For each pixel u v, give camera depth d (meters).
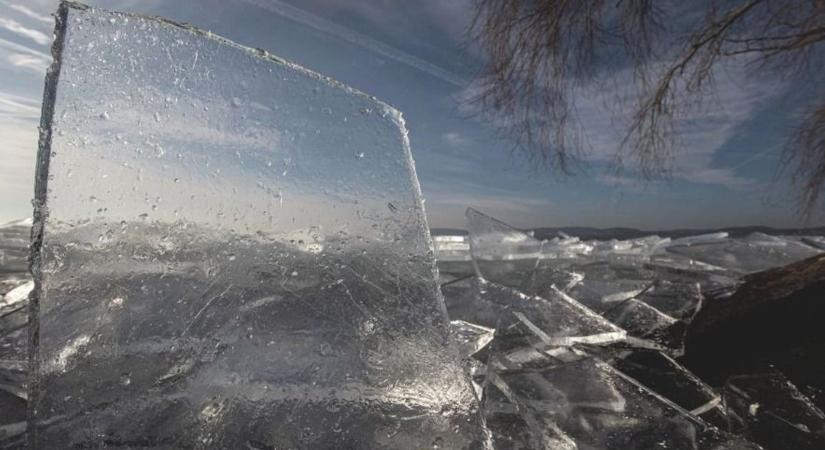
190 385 0.60
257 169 0.69
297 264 0.69
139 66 0.65
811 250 3.46
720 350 1.51
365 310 0.68
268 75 0.71
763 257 3.29
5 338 1.01
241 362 0.62
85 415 0.57
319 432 0.59
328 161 0.72
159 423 0.58
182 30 0.67
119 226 0.63
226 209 0.67
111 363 0.59
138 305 0.62
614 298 2.06
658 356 1.46
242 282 0.66
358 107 0.75
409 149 0.77
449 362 0.68
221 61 0.69
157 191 0.65
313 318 0.66
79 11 0.63
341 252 0.70
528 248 2.29
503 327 1.52
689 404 1.23
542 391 1.04
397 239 0.73
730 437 0.93
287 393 0.61
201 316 0.63
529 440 0.91
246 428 0.58
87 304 0.60
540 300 1.70
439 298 0.71
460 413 0.64
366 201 0.73
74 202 0.61
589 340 1.52
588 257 3.37
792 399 1.16
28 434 0.55
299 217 0.70
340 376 0.63
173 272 0.64
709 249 3.50
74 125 0.61
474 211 2.32
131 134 0.64
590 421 0.95
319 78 0.74
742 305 1.52
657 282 2.20
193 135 0.67
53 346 0.58
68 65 0.62
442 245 3.28
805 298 1.43
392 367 0.65
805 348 1.36
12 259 2.17
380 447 0.59
